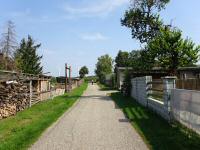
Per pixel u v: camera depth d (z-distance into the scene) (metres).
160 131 11.48
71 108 21.83
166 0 41.94
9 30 38.59
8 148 9.38
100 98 32.72
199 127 9.92
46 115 17.56
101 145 9.83
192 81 15.83
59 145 9.90
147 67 39.91
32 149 9.40
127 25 43.25
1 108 17.38
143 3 42.50
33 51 64.31
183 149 8.73
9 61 37.50
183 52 36.62
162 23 42.56
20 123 15.07
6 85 19.17
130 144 9.82
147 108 19.50
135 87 28.08
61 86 53.34
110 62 134.00
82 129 12.82
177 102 12.50
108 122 14.62
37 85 31.08
